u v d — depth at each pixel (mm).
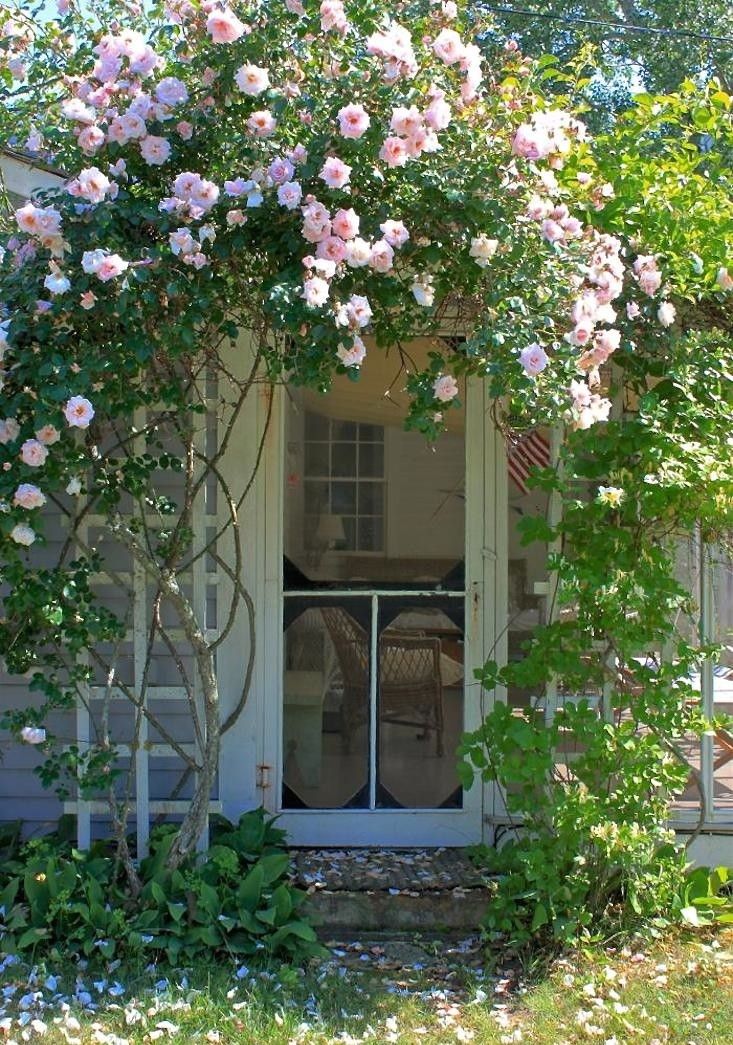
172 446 5141
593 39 14086
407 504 5289
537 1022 3803
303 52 3904
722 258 4441
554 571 4703
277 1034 3668
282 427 5211
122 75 3975
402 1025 3783
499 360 3773
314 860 5012
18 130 4426
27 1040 3592
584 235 4086
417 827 5250
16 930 4297
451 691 5277
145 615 4832
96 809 4996
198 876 4375
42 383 3709
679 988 4047
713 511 4242
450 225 3936
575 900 4328
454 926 4590
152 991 3941
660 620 4359
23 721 4395
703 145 6477
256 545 5199
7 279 3830
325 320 3668
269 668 5215
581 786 4250
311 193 3883
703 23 14352
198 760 5176
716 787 5441
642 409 4273
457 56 3826
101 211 3727
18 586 4234
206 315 3979
